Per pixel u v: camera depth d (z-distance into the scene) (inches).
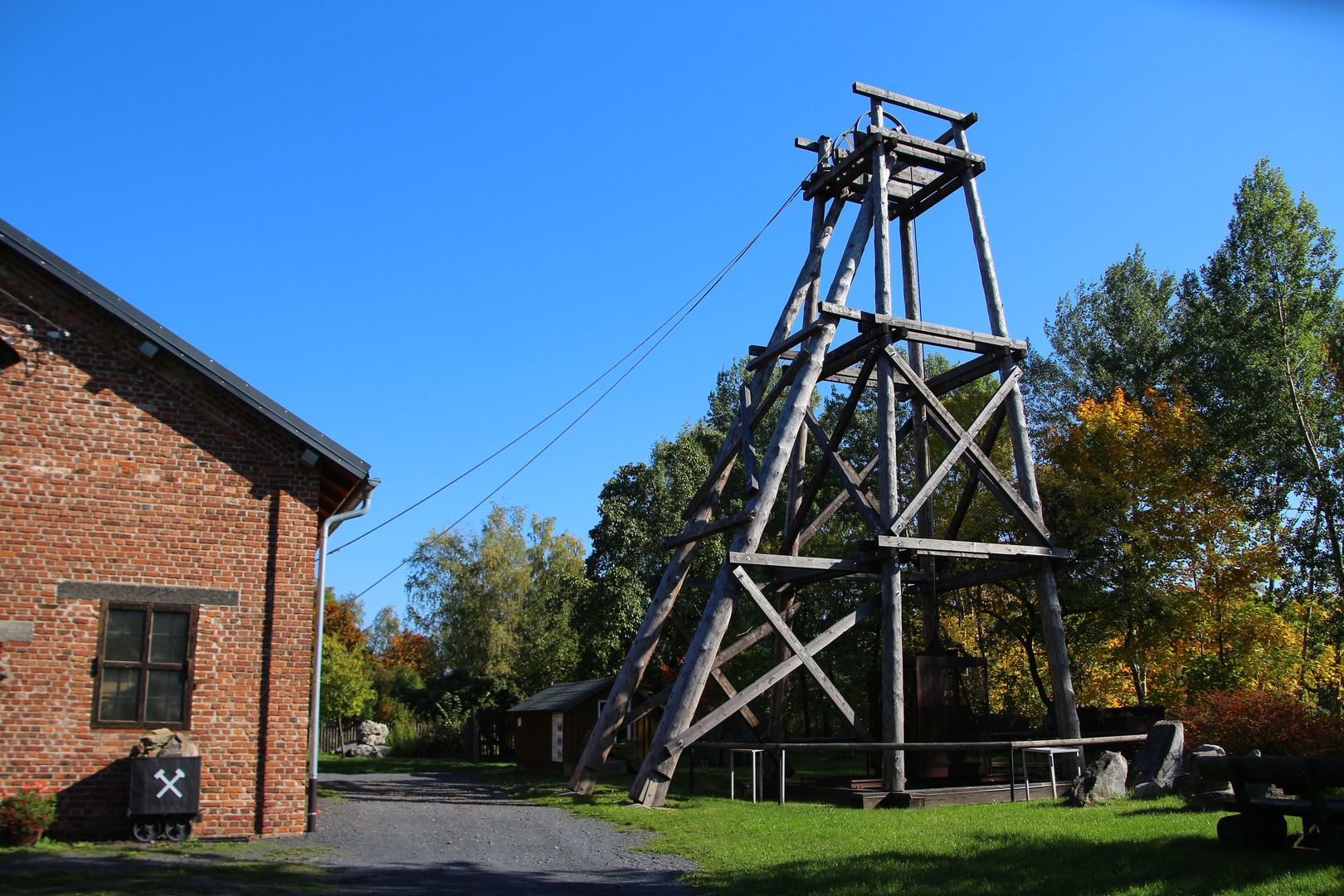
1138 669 1249.4
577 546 1979.6
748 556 708.0
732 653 792.3
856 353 782.5
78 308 529.7
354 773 1117.7
